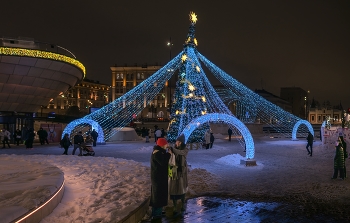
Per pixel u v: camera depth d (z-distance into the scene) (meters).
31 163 10.66
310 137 19.70
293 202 8.59
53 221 5.53
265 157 18.89
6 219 4.43
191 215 7.35
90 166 11.88
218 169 13.88
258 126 49.53
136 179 9.70
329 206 8.23
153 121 70.00
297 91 133.25
